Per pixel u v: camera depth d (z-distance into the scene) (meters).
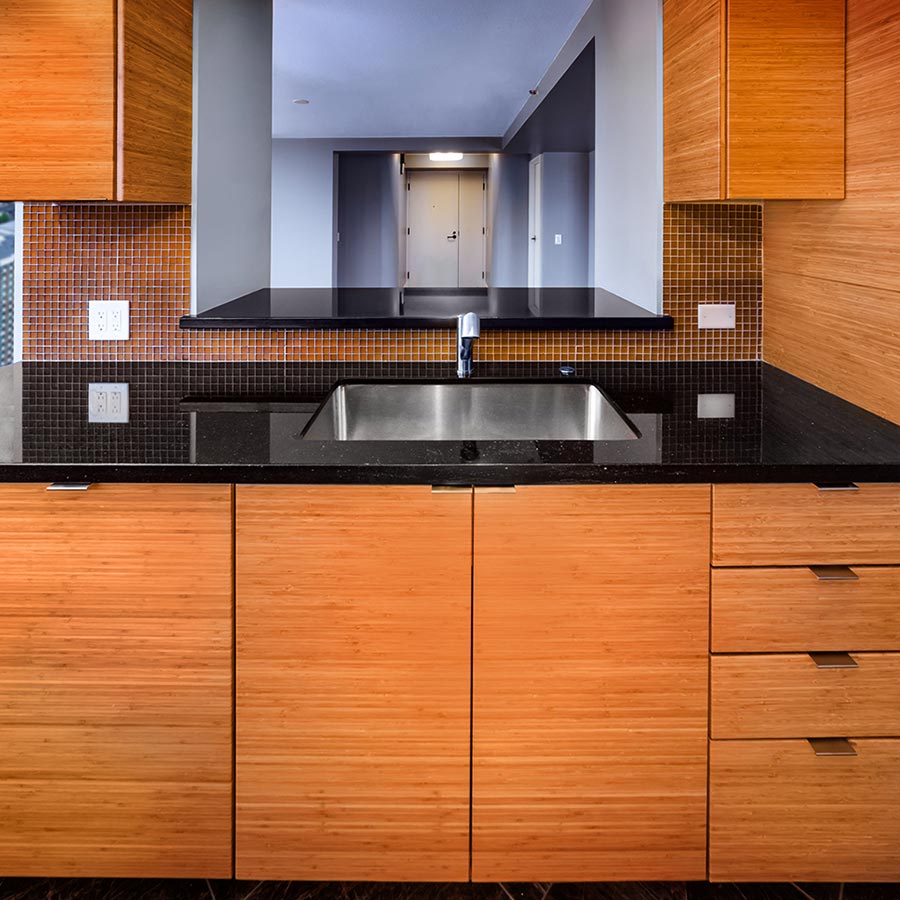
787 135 1.82
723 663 1.53
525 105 7.46
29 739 1.56
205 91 2.31
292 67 6.04
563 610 1.52
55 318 2.30
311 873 1.59
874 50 1.68
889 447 1.54
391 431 2.16
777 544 1.51
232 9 2.50
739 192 1.83
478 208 12.14
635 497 1.50
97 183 1.84
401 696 1.54
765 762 1.56
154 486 1.50
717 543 1.51
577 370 2.27
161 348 2.31
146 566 1.52
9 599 1.53
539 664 1.54
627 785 1.57
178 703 1.55
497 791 1.57
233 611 1.53
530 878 1.60
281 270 9.91
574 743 1.56
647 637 1.53
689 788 1.57
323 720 1.55
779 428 1.70
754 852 1.59
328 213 9.88
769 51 1.81
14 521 1.51
